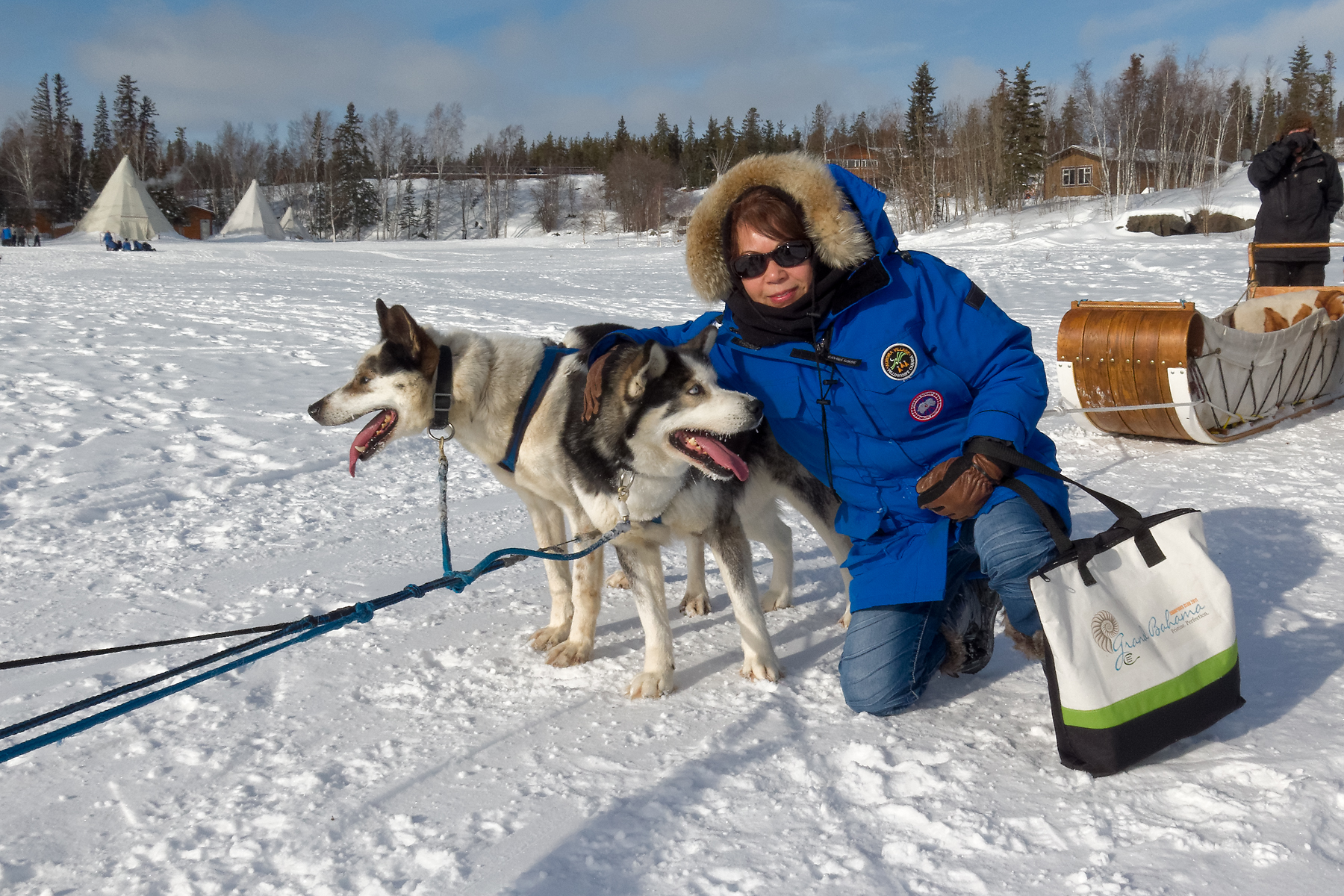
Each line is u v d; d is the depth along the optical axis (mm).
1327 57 62750
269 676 2521
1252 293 5984
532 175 76375
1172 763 1859
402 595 1974
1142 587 1852
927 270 2279
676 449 2359
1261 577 2920
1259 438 4980
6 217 54250
